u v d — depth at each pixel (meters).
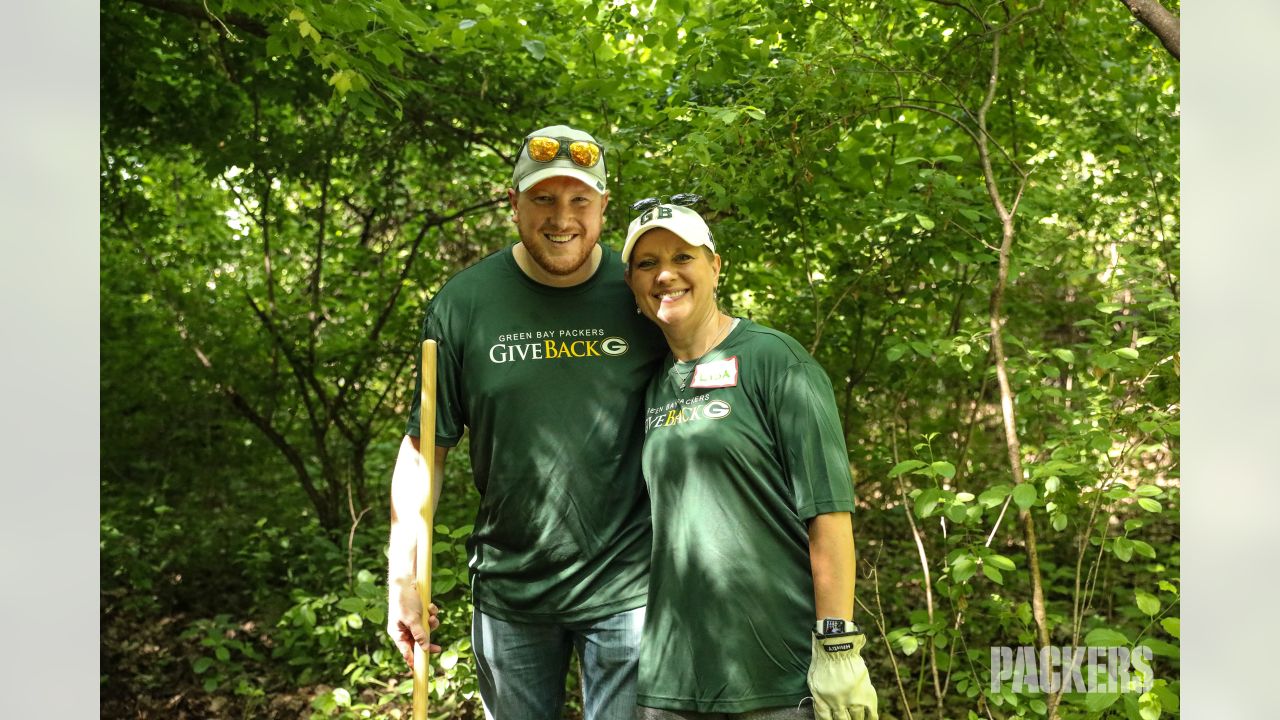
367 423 5.43
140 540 4.96
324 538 4.80
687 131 3.50
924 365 3.93
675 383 2.02
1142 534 4.68
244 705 3.81
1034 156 3.74
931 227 3.00
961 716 3.34
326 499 5.48
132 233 5.38
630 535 2.19
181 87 4.84
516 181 2.14
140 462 5.97
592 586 2.18
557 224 2.11
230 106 4.80
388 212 5.07
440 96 4.30
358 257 5.23
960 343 2.99
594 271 2.25
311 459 6.17
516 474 2.18
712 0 3.83
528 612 2.23
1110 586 4.15
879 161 3.62
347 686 3.76
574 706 3.58
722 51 3.43
